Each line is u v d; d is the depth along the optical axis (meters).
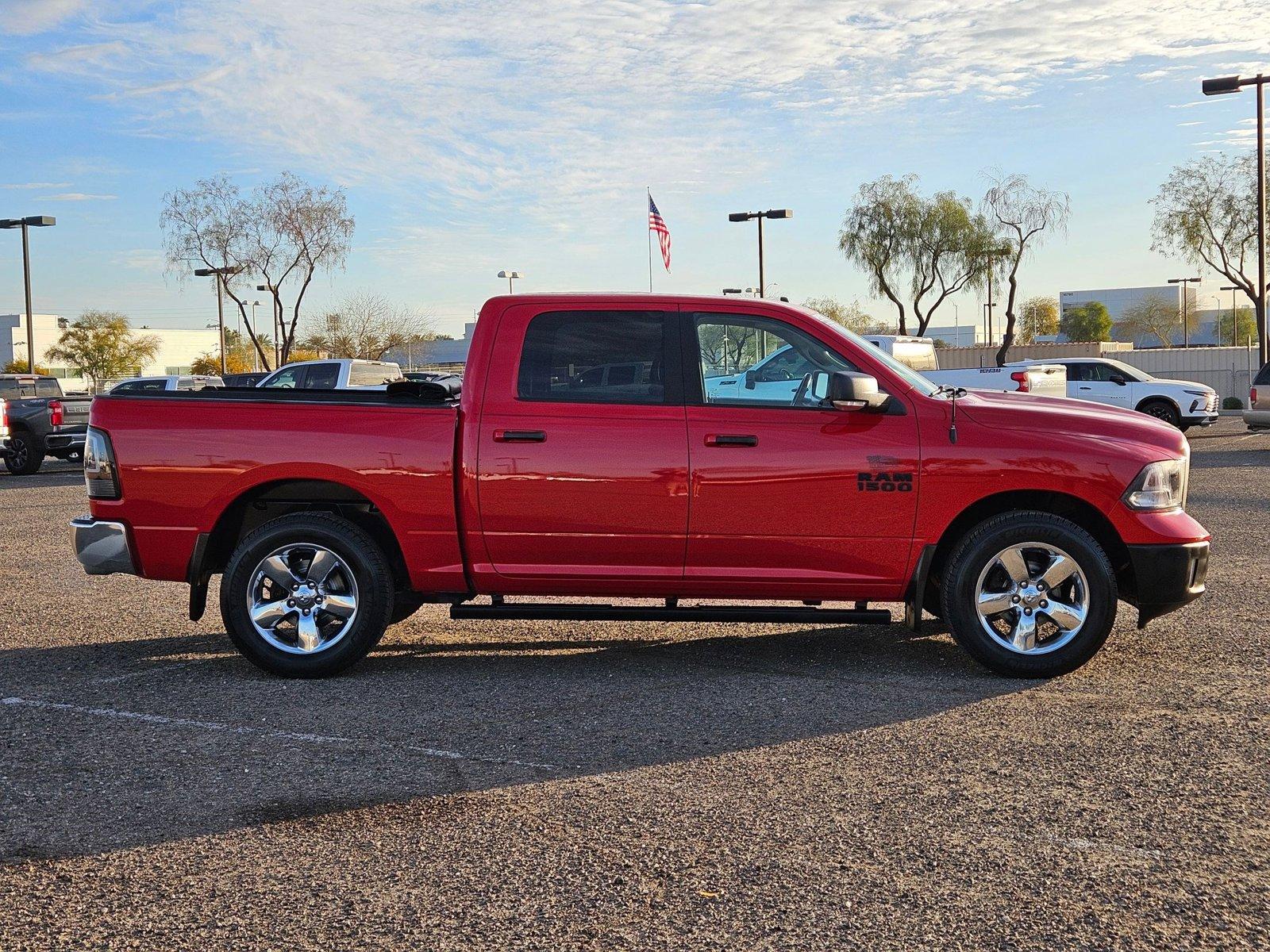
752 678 5.96
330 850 3.79
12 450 19.83
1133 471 5.77
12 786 4.42
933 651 6.54
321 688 5.88
